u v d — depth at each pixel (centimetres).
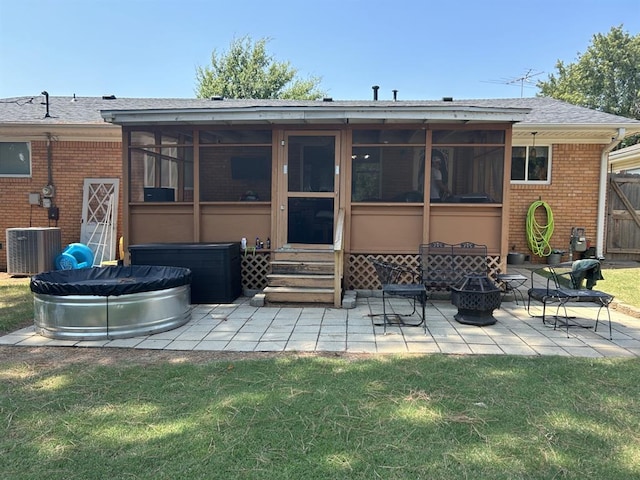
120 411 271
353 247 661
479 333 460
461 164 638
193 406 278
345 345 415
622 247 979
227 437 239
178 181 677
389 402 284
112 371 342
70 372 341
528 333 461
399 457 221
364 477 204
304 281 612
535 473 208
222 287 604
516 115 585
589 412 270
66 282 529
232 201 671
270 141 666
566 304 612
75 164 938
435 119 593
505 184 632
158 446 230
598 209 905
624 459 219
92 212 933
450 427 251
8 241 827
